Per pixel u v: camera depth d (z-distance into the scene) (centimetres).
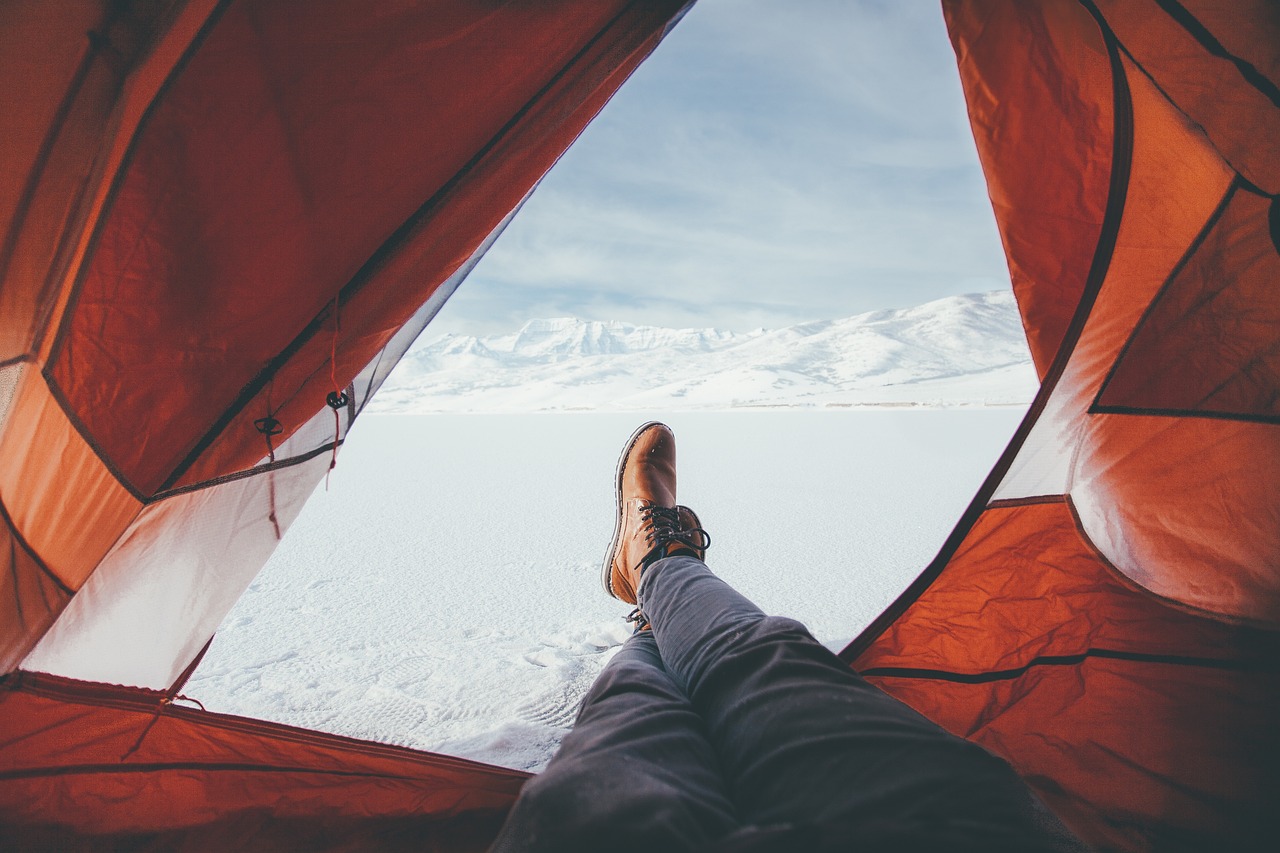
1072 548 135
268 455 113
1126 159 113
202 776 120
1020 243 130
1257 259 107
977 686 136
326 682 231
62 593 101
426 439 1988
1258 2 94
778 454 1173
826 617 304
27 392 88
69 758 111
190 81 84
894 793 47
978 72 120
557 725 193
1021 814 44
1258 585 113
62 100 79
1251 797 107
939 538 489
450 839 120
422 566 440
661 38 106
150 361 94
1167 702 120
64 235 84
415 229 99
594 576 409
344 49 88
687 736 63
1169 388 121
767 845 38
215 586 124
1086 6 105
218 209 91
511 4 91
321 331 102
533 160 107
